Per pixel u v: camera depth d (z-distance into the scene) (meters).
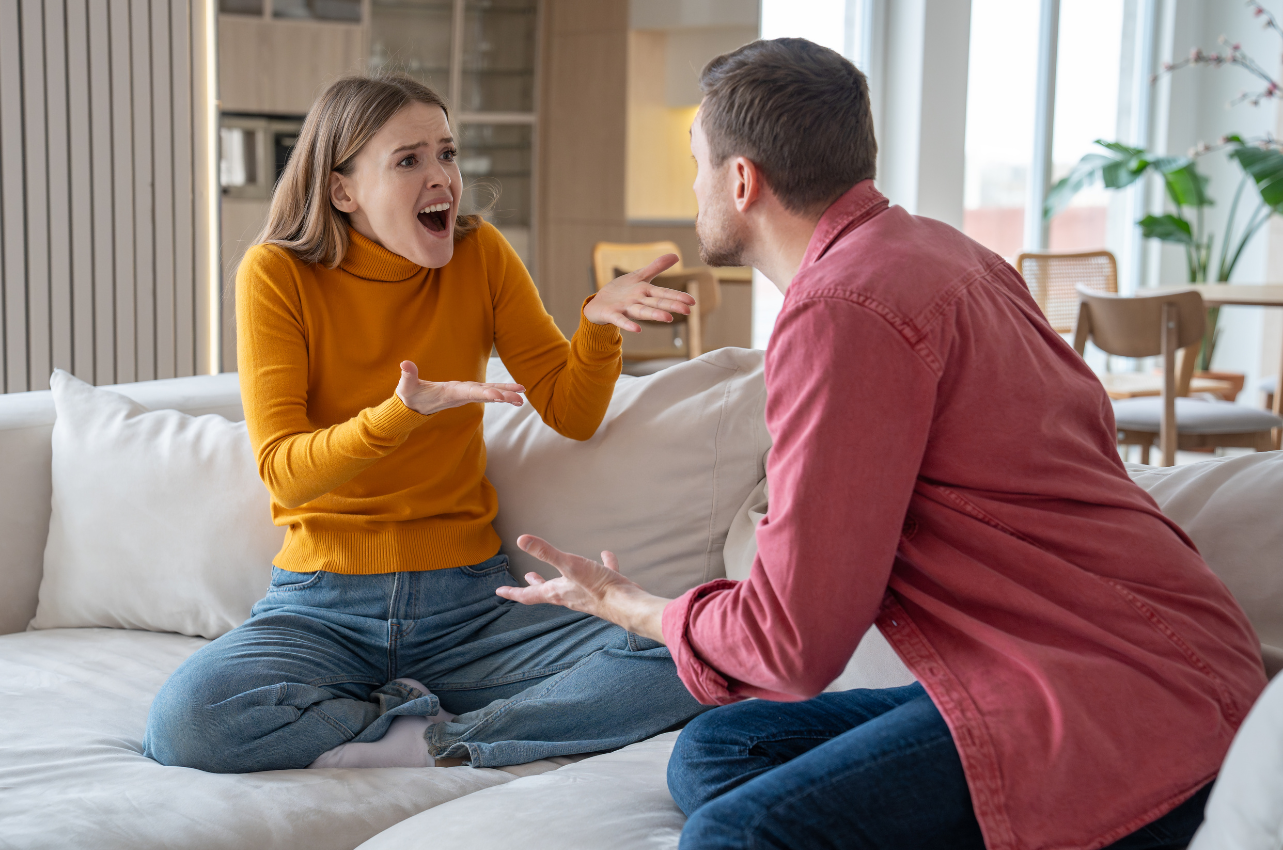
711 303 4.05
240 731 1.36
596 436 1.78
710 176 1.15
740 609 1.00
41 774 1.32
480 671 1.60
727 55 1.14
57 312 3.33
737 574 1.66
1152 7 6.17
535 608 1.68
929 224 1.11
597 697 1.50
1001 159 5.88
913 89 5.45
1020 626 0.99
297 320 1.63
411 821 1.21
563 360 1.78
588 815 1.17
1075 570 1.00
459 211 1.83
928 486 1.02
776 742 1.19
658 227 4.76
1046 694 0.93
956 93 5.52
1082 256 5.01
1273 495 1.29
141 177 3.40
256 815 1.25
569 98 4.60
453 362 1.73
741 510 1.73
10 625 1.92
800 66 1.08
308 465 1.49
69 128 3.28
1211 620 1.02
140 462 1.85
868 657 1.44
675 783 1.21
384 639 1.58
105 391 1.99
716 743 1.20
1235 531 1.29
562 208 4.66
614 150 4.68
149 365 3.48
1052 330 1.13
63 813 1.21
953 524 1.01
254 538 1.79
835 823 0.95
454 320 1.73
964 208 5.74
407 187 1.61
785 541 0.95
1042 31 5.87
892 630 1.03
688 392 1.80
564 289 4.71
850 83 1.10
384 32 4.02
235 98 3.56
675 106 4.74
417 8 4.13
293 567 1.63
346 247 1.66
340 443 1.47
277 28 3.65
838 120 1.08
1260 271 5.98
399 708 1.48
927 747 0.96
